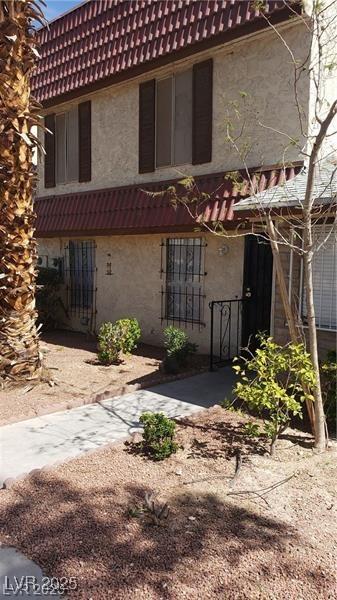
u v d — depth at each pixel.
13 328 7.25
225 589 3.14
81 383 7.90
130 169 11.30
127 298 11.77
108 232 11.23
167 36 9.69
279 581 3.23
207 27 8.86
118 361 9.41
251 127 8.73
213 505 4.12
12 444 5.44
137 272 11.48
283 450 5.29
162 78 10.36
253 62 8.67
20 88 6.91
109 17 11.38
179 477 4.61
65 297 13.63
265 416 6.30
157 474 4.66
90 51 11.70
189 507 4.07
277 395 4.94
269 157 8.51
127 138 11.33
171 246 10.70
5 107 6.82
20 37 6.82
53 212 13.05
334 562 3.43
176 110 10.12
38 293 13.12
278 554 3.49
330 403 5.75
